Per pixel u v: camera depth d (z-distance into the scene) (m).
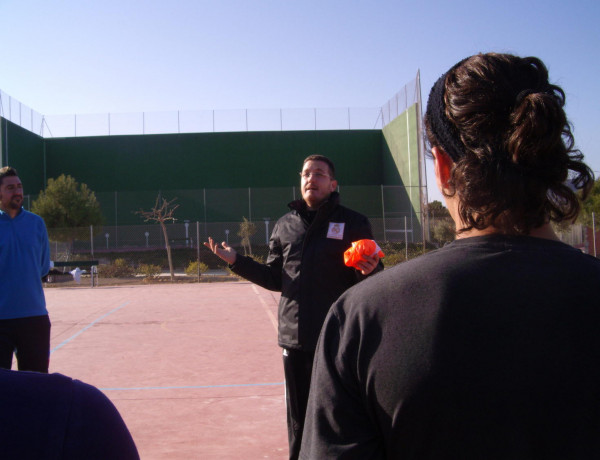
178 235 32.38
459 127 0.89
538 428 0.74
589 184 0.89
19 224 3.31
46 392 0.72
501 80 0.87
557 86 0.91
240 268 3.01
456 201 0.94
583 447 0.74
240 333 7.71
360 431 0.84
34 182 33.69
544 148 0.81
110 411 0.77
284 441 3.60
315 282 2.74
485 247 0.85
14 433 0.67
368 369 0.82
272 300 11.79
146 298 12.54
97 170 35.66
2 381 0.71
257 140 36.12
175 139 35.91
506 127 0.85
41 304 3.36
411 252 22.86
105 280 19.31
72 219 26.12
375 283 0.88
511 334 0.76
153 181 35.69
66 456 0.70
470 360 0.76
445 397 0.76
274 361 5.94
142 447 3.51
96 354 6.38
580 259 0.86
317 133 36.44
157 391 4.80
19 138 31.58
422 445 0.78
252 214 33.44
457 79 0.93
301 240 2.83
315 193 2.90
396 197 32.56
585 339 0.77
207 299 12.14
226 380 5.16
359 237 2.80
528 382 0.74
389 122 34.69
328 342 0.90
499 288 0.79
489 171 0.83
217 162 35.91
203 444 3.55
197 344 6.93
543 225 0.91
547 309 0.78
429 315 0.79
